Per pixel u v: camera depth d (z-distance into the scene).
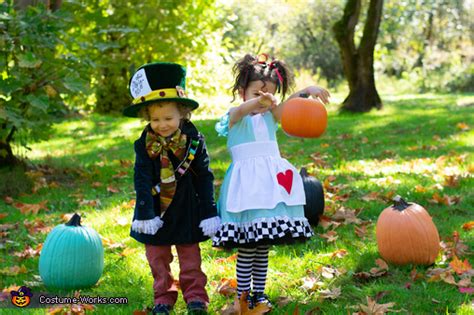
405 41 34.22
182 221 3.74
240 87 4.00
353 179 7.66
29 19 7.48
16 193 7.55
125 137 12.95
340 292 4.03
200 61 17.28
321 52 36.88
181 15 16.05
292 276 4.41
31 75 7.82
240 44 35.19
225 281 4.26
